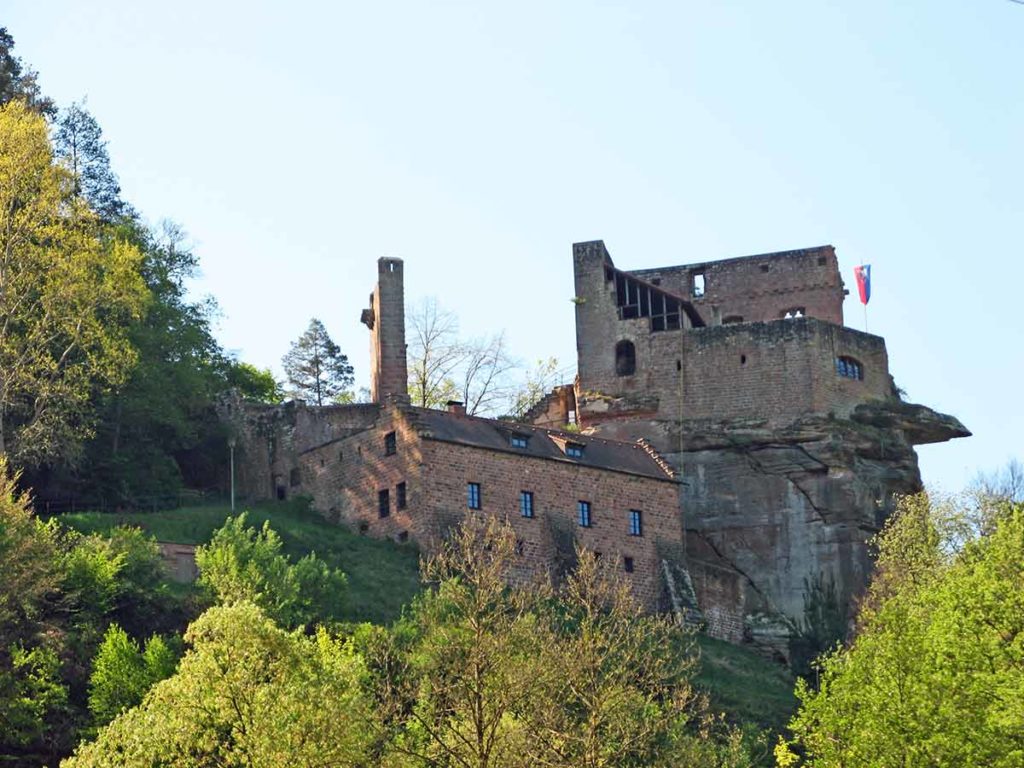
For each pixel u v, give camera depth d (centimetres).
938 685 5550
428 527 8894
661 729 5834
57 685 6569
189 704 5294
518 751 5125
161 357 10106
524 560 9050
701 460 10650
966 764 5331
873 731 5506
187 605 7500
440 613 6469
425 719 5300
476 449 9144
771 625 9962
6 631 6850
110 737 5406
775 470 10475
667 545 9681
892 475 10594
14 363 8450
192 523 8838
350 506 9431
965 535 9075
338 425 10038
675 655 7006
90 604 7225
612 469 9581
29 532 7131
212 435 10306
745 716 8219
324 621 7525
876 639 5997
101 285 8619
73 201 8681
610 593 8606
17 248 8400
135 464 9544
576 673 5481
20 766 6250
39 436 8606
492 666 5356
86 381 8494
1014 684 5488
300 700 5219
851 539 10225
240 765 5194
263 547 7844
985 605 5994
